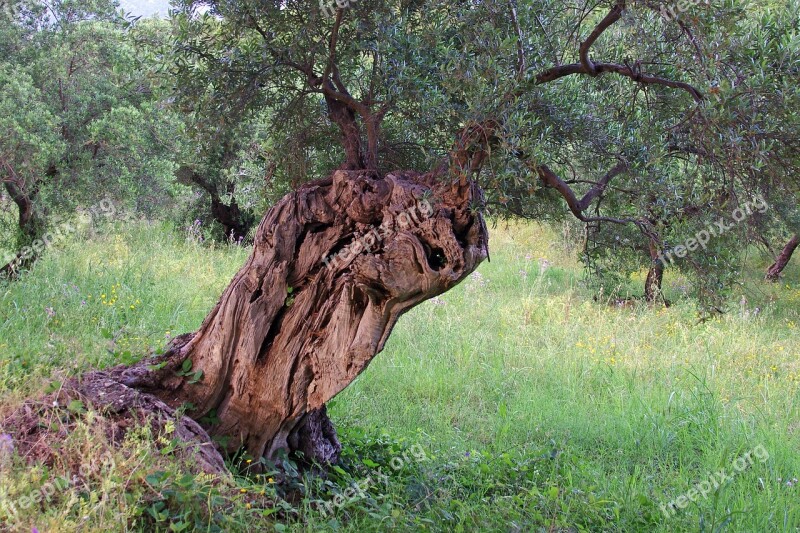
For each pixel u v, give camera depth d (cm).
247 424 471
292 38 446
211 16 459
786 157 389
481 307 1111
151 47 482
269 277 454
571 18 439
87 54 884
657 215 441
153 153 934
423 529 424
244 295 457
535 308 1106
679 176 441
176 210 1338
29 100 808
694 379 831
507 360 875
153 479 372
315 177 547
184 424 443
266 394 462
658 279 1212
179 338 512
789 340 1050
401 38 408
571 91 443
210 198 1467
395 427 649
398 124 491
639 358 898
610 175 448
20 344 615
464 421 701
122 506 355
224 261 1207
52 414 420
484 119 374
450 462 550
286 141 525
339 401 682
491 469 544
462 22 399
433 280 416
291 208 452
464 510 450
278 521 422
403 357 848
